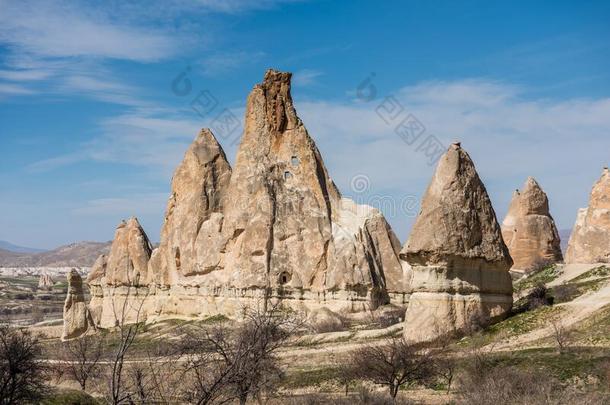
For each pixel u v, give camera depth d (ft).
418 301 150.10
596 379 117.08
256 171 233.76
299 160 237.45
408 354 133.90
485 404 104.63
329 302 220.64
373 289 222.07
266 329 103.60
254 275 222.48
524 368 124.06
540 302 158.81
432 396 126.93
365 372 131.34
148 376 105.09
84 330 236.43
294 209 230.68
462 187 151.94
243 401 95.76
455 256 148.87
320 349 165.48
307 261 225.97
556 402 100.17
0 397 97.76
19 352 116.37
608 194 199.31
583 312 146.51
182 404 88.69
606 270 176.86
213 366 101.60
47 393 103.09
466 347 140.67
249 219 229.45
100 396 117.29
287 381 144.46
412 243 151.23
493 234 153.69
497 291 153.48
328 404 118.01
